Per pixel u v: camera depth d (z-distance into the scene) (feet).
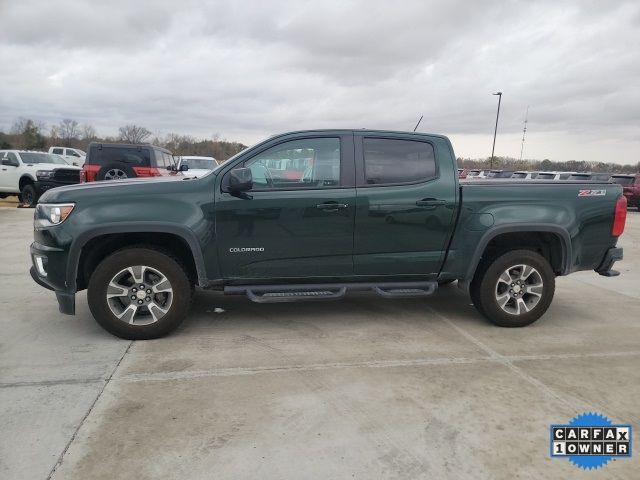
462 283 15.55
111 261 13.51
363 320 16.31
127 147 38.24
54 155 59.31
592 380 11.92
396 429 9.57
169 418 9.84
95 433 9.25
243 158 14.14
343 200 14.32
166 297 14.14
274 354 13.21
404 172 14.83
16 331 14.73
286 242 14.26
